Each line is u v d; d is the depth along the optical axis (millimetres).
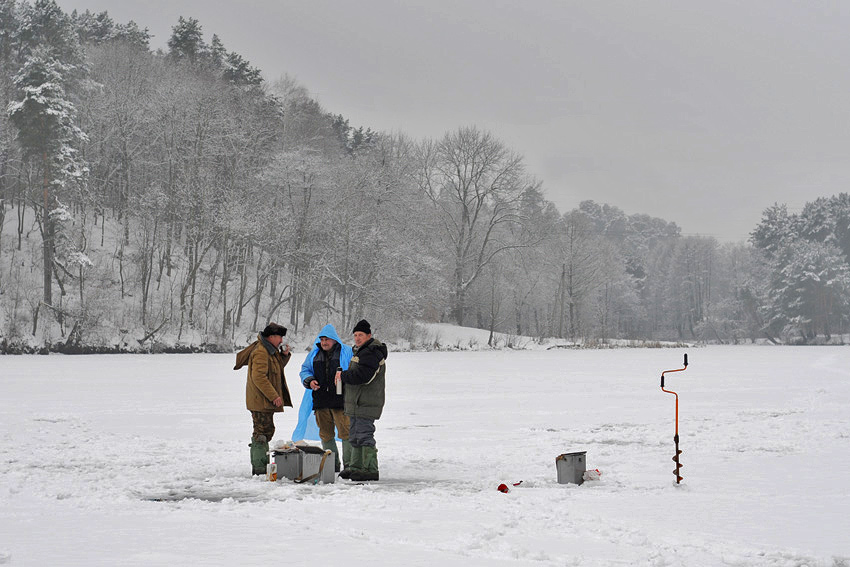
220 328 78062
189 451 14398
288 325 85188
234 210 77500
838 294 143125
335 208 84250
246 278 81938
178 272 87125
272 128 99188
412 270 85750
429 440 16469
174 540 7273
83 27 120500
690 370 46750
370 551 6891
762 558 6793
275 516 8570
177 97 86438
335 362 12570
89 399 26047
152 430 17719
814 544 7289
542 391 30859
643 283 187500
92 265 75250
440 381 36906
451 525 8109
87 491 10172
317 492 10297
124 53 102938
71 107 76312
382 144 97188
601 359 65188
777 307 147875
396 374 42531
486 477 11820
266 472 11734
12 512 8781
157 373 41156
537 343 102812
